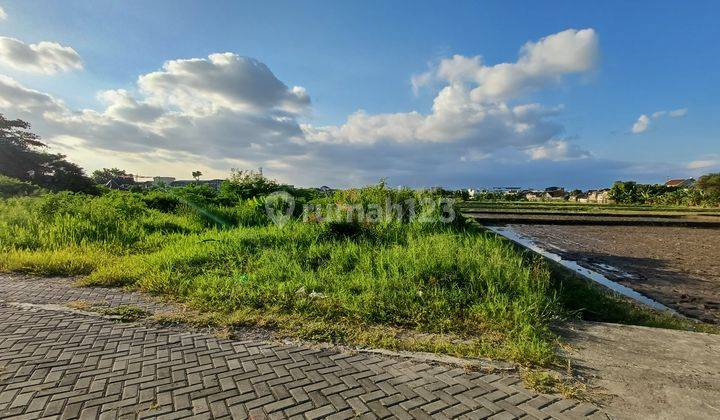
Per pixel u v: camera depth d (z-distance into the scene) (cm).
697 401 273
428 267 549
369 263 604
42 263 611
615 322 461
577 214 2466
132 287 518
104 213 981
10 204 1099
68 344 336
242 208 1312
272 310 433
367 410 251
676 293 657
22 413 237
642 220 2050
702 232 1642
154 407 247
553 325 420
